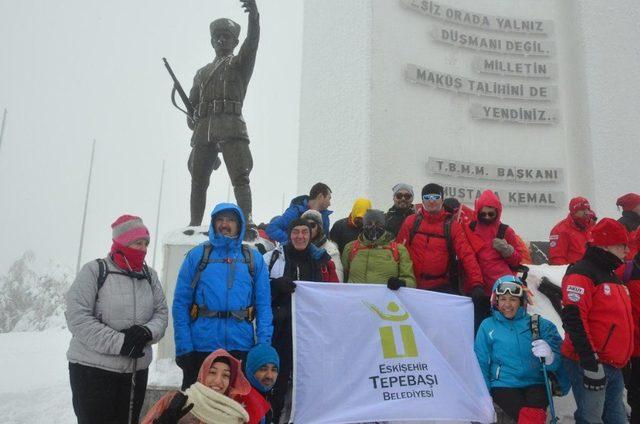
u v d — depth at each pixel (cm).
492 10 914
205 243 403
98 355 349
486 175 855
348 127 836
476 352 429
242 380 323
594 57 917
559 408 460
